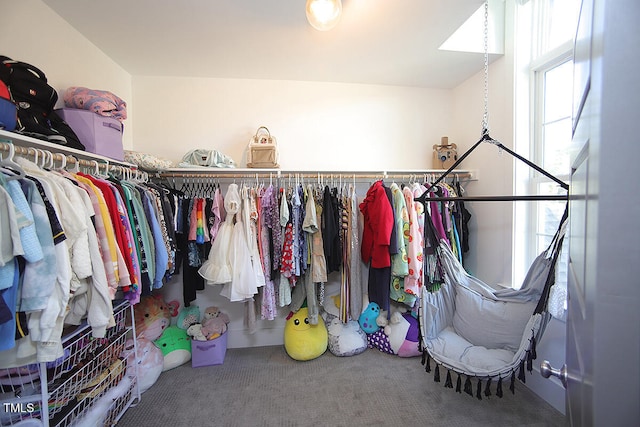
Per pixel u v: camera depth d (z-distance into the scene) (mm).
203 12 1526
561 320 1570
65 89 1589
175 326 2227
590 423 355
